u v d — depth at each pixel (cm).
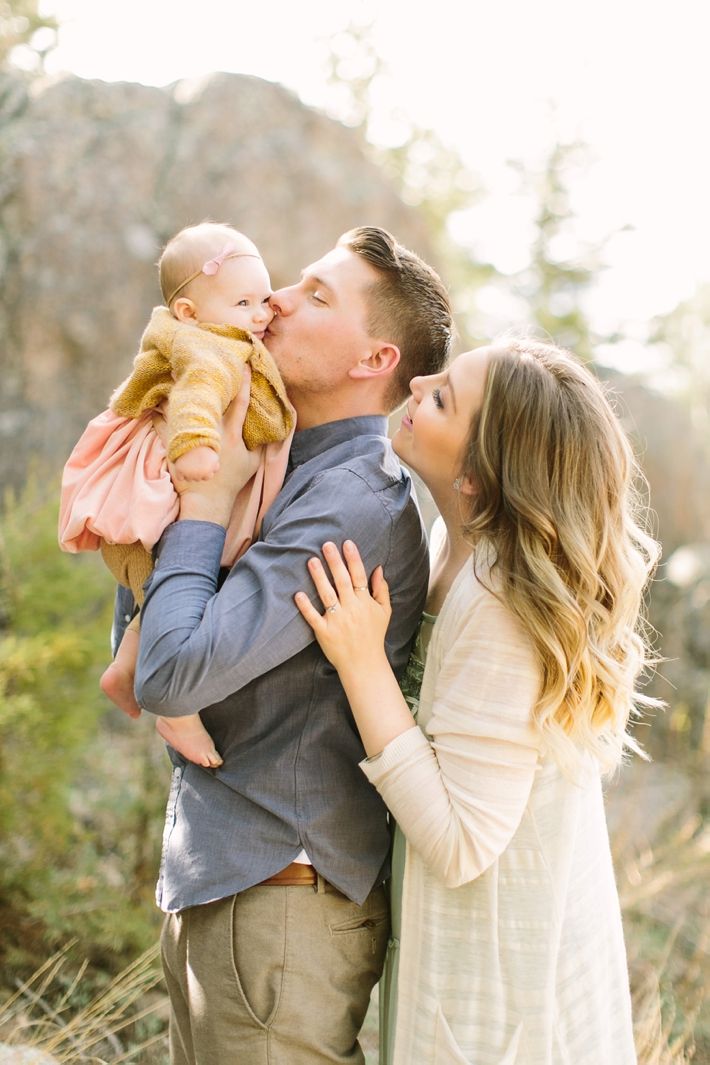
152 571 197
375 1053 330
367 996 197
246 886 182
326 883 187
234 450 191
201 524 187
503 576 180
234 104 644
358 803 191
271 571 179
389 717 180
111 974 347
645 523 218
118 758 464
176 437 181
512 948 181
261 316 207
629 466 194
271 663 179
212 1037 187
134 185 616
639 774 514
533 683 178
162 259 213
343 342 205
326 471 192
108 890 376
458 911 184
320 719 188
